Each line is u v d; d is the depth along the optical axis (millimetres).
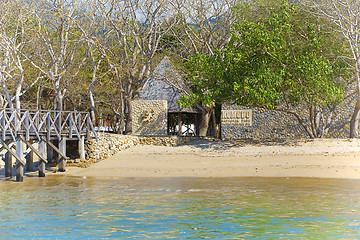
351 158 44938
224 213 24656
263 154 48688
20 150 39062
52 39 59281
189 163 46562
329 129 58156
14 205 27719
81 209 26281
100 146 49375
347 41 54156
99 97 76250
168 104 67938
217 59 53344
